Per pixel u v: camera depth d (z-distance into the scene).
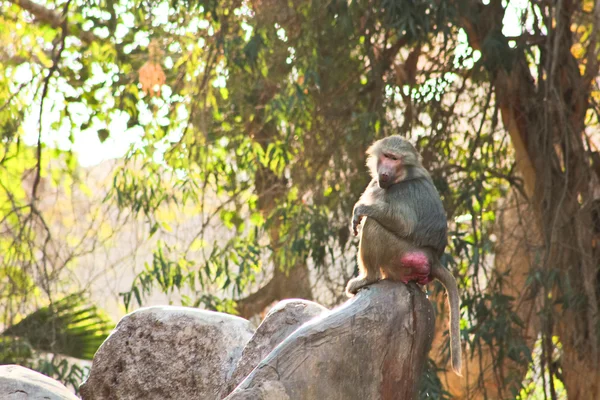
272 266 21.23
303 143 16.97
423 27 14.39
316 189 16.72
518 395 14.96
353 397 8.18
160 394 11.10
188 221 21.28
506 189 19.17
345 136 16.48
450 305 8.78
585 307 15.33
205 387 10.85
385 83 15.92
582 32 17.48
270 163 17.19
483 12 15.55
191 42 17.47
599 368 15.52
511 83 15.92
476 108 19.59
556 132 15.87
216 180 17.72
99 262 22.64
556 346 16.30
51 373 16.20
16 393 8.46
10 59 19.69
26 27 19.88
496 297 14.94
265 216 18.17
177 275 16.70
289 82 16.47
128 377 11.27
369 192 9.00
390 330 8.31
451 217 15.77
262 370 8.06
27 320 17.33
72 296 17.70
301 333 8.19
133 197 17.69
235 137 17.70
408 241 8.57
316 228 16.06
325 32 16.12
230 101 17.44
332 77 16.69
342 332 8.20
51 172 19.53
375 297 8.42
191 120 17.20
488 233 17.44
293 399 7.96
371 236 8.66
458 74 16.48
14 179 20.64
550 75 14.66
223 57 17.73
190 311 11.40
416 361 8.50
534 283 15.11
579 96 15.67
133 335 11.40
